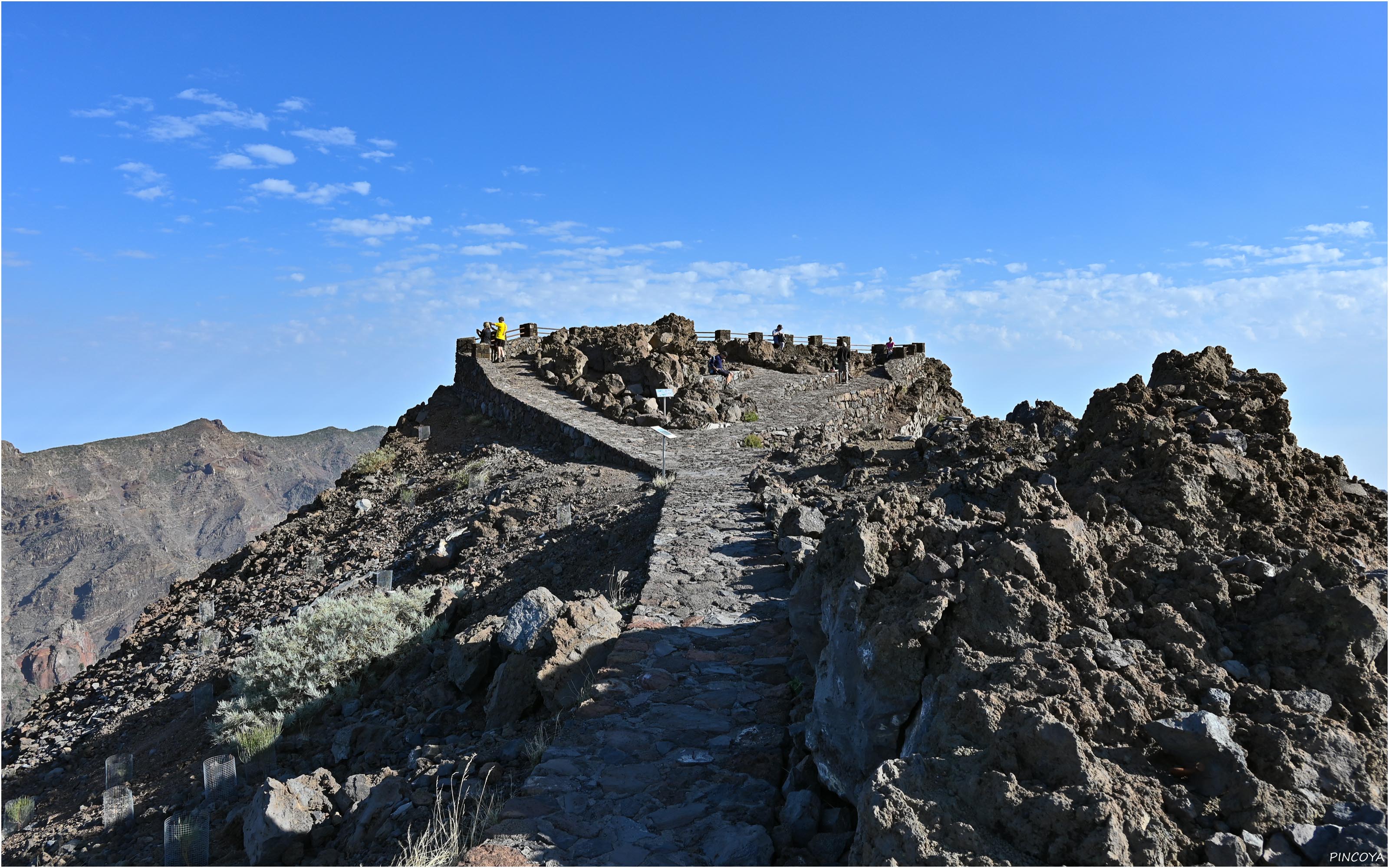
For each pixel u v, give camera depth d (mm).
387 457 29109
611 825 5410
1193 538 6352
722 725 6910
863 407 38656
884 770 4504
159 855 8281
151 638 19047
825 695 5711
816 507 14383
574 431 24656
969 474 10664
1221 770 4223
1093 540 5941
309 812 7215
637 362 32844
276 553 22547
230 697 12766
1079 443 9258
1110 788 4086
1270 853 3838
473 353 35406
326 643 11781
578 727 6902
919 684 5172
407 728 9336
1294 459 8070
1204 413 8805
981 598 5270
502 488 20922
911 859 3920
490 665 9633
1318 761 4230
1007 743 4348
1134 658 4953
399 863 5582
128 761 10961
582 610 9188
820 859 4910
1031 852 3957
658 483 18125
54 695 17688
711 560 11898
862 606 5676
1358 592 4988
